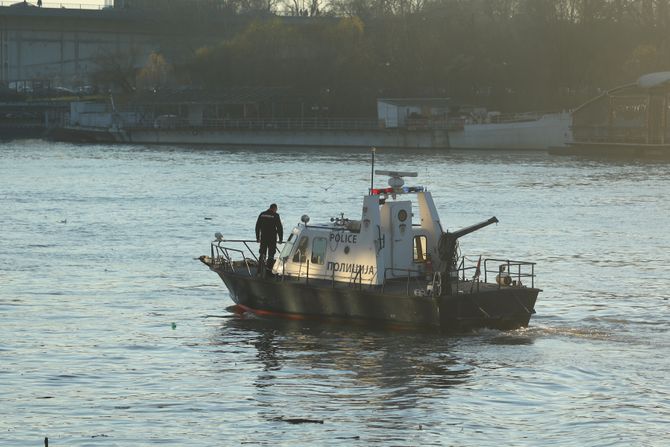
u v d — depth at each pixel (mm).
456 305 118000
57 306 142250
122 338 124375
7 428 94312
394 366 111062
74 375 109625
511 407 99438
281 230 131125
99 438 92062
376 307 120938
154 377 109125
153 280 160375
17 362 114375
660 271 169500
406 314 119312
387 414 97812
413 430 93812
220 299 146000
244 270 136125
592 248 194375
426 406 99688
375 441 91500
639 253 188625
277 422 95875
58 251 188875
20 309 140375
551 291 151500
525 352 115562
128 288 154250
